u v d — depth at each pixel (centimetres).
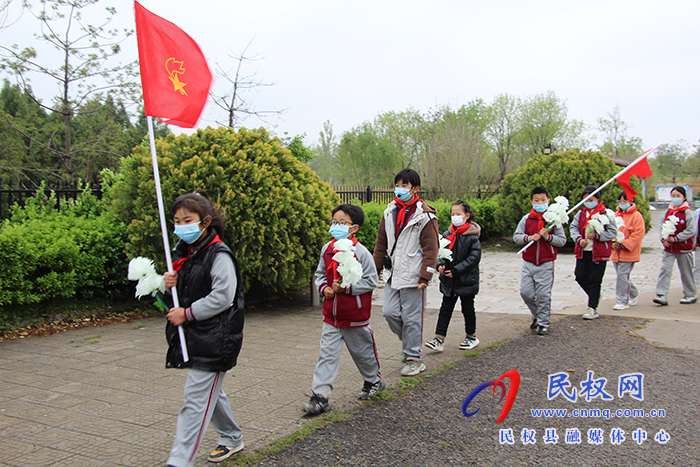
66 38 1315
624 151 5394
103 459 312
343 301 386
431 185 2356
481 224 1894
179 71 333
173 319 279
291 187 802
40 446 330
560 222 605
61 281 689
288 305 880
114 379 473
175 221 290
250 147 793
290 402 411
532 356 539
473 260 557
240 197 743
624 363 507
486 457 318
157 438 342
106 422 371
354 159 3566
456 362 524
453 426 365
